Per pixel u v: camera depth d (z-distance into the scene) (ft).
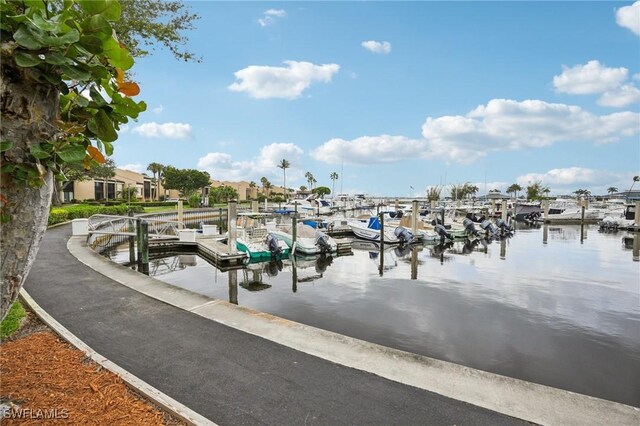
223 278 42.78
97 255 35.47
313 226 82.84
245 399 11.07
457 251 69.77
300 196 306.55
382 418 10.28
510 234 99.66
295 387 11.83
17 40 4.90
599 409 10.89
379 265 53.57
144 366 13.05
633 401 16.81
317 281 42.14
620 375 19.31
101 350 14.33
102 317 18.15
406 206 169.27
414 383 12.23
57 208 69.26
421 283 41.09
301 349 14.69
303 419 10.16
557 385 18.28
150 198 230.68
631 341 24.03
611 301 33.76
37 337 14.99
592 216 141.90
